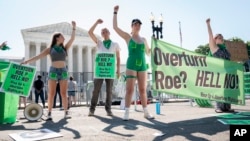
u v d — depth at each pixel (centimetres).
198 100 871
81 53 5275
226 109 651
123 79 1016
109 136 355
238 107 810
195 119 498
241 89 682
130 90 517
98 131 393
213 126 417
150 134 363
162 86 539
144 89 538
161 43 551
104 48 663
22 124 504
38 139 346
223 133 364
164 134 361
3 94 524
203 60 611
